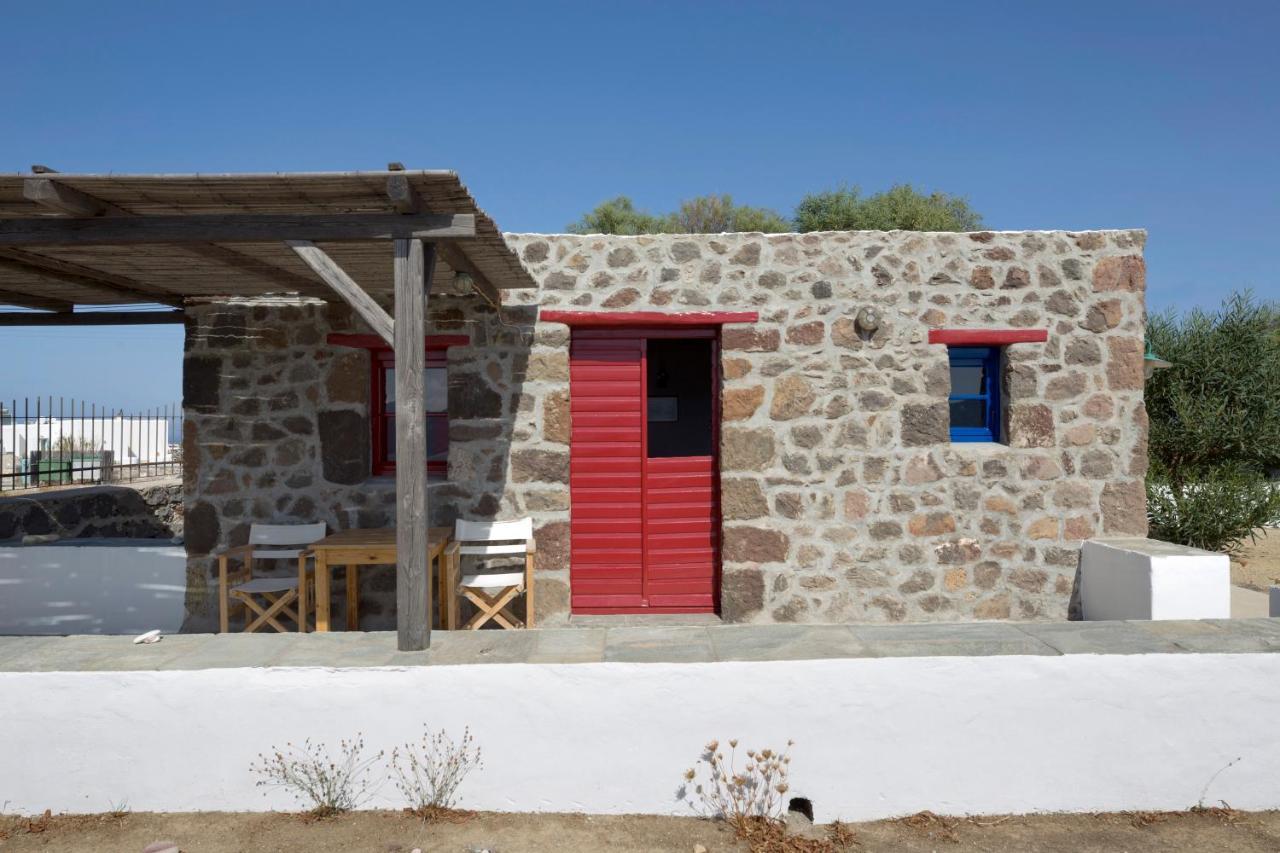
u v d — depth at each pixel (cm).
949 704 383
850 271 627
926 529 629
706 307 625
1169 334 1159
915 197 2056
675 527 650
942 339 630
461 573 627
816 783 380
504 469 628
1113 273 639
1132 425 639
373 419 674
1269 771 386
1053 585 634
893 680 381
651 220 2203
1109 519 637
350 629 623
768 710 380
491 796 382
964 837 368
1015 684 383
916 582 627
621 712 380
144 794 382
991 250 635
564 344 627
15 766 379
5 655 409
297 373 646
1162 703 385
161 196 387
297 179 365
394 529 636
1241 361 1127
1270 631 431
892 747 382
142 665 391
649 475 648
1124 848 358
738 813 377
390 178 364
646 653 399
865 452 627
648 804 381
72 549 666
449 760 381
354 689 381
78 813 380
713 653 397
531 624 596
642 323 632
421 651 410
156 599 660
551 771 382
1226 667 384
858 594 625
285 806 383
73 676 379
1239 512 978
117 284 580
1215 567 546
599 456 646
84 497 861
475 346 627
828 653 396
